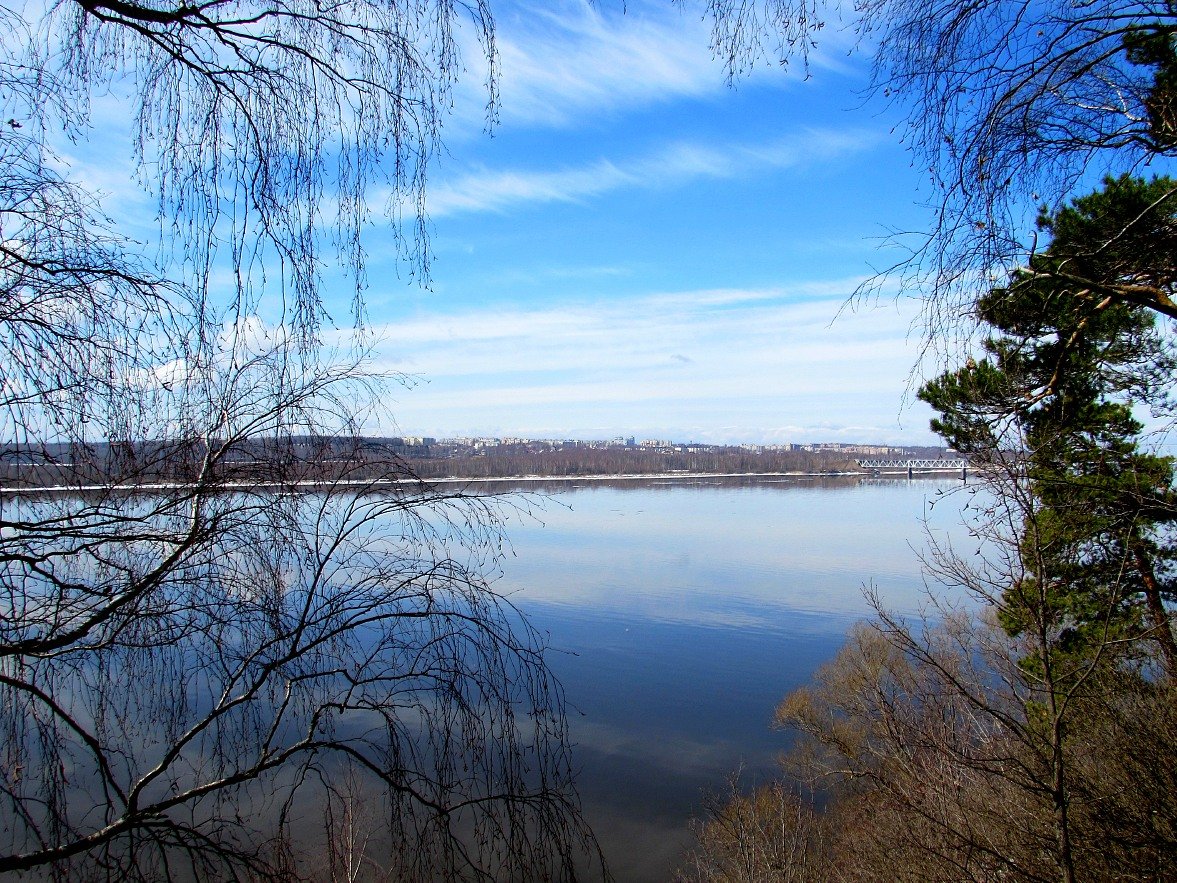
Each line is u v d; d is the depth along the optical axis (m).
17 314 2.32
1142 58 3.34
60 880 2.12
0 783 2.28
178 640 2.65
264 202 2.45
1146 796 4.65
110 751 2.67
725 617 28.72
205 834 2.31
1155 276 4.23
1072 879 3.90
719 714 19.31
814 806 13.23
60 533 2.32
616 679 21.98
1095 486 4.32
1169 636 4.73
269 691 2.87
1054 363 5.01
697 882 12.06
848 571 36.78
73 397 2.47
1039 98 3.12
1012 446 3.98
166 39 2.41
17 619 2.35
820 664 23.19
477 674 2.82
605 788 15.49
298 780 2.72
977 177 3.17
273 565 2.79
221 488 2.71
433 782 2.68
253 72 2.52
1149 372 5.20
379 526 2.96
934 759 5.29
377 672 2.82
